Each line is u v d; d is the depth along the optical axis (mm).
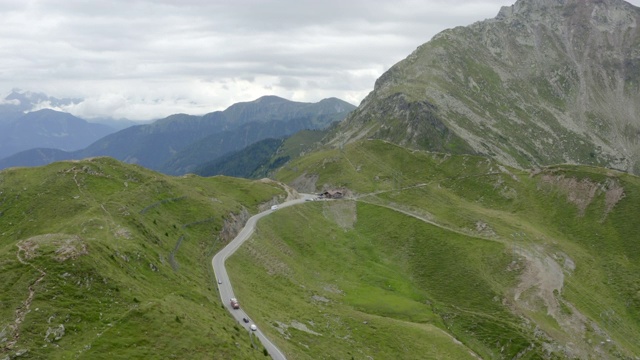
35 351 54844
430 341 118938
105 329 60812
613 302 161625
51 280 66125
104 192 132375
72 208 119750
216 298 93312
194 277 99062
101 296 67375
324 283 147125
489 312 147000
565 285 158250
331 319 114812
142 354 58812
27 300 62156
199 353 62344
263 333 83250
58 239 75500
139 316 64688
